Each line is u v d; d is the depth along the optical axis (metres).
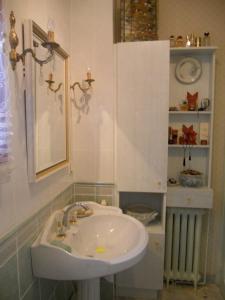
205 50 1.77
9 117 0.86
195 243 1.94
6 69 0.84
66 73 1.56
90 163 1.77
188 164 1.99
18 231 0.96
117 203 1.76
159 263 1.75
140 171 1.69
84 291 1.29
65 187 1.58
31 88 1.01
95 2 1.66
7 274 0.89
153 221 1.91
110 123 1.73
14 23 0.90
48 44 0.98
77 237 1.28
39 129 1.16
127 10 1.75
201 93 1.92
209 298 1.91
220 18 1.86
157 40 1.73
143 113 1.65
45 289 1.25
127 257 1.01
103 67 1.70
